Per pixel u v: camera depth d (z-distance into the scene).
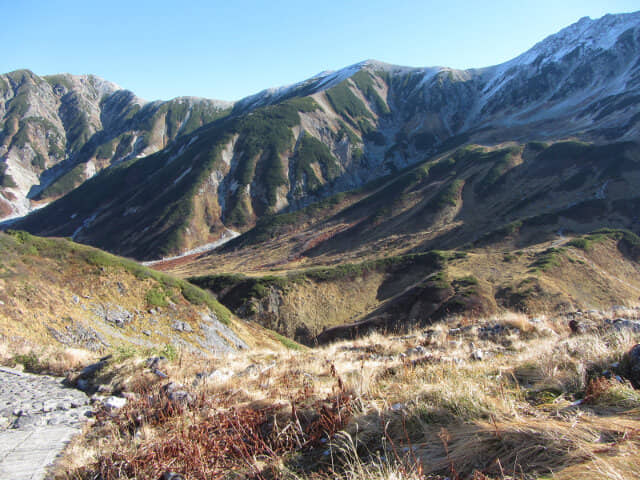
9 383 7.59
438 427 3.06
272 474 3.06
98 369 7.76
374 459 2.86
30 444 4.51
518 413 3.03
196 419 4.48
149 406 5.35
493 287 48.19
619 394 2.92
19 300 17.70
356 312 55.81
